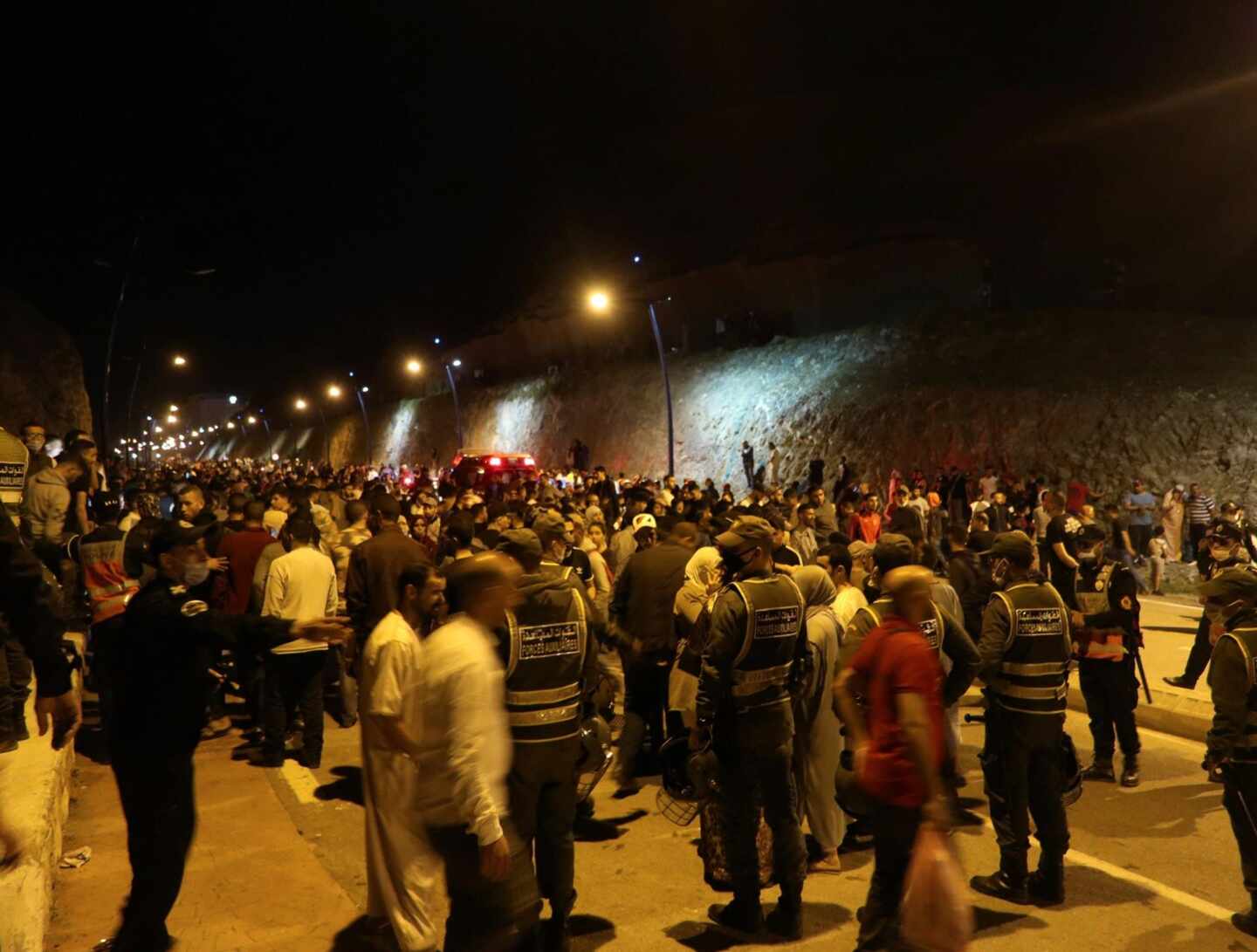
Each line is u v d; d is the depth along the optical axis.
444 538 7.76
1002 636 4.90
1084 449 28.66
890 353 37.62
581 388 57.56
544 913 4.86
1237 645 4.75
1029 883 5.09
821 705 5.48
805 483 35.12
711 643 4.48
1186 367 29.77
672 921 4.83
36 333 35.19
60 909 4.79
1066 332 33.94
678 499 15.66
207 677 4.07
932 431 32.44
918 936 3.57
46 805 4.81
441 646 3.32
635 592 6.92
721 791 4.68
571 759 4.17
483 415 69.25
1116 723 7.07
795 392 39.75
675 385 49.16
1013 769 4.97
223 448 161.75
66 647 4.52
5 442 7.41
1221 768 4.87
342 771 7.43
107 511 13.62
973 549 7.48
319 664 7.49
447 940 3.34
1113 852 5.79
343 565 8.99
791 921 4.59
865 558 7.32
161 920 3.93
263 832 5.98
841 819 5.55
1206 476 26.27
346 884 5.29
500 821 3.42
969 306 42.00
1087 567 7.11
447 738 3.25
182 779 3.94
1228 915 4.89
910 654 3.95
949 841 3.74
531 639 4.02
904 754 3.92
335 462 98.38
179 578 4.05
